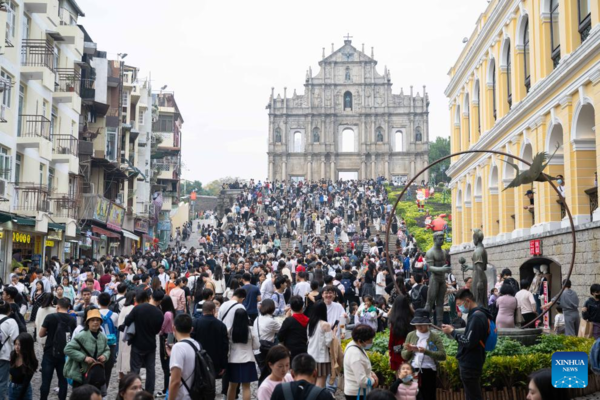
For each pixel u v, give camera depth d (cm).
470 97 3538
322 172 8888
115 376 1442
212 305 1038
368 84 9019
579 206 2036
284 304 1898
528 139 2522
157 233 6128
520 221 2612
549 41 2330
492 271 2278
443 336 1375
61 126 3322
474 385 923
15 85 2711
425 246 4694
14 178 2706
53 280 2247
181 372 811
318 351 1078
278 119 9038
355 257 3278
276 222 5297
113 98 4338
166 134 6906
